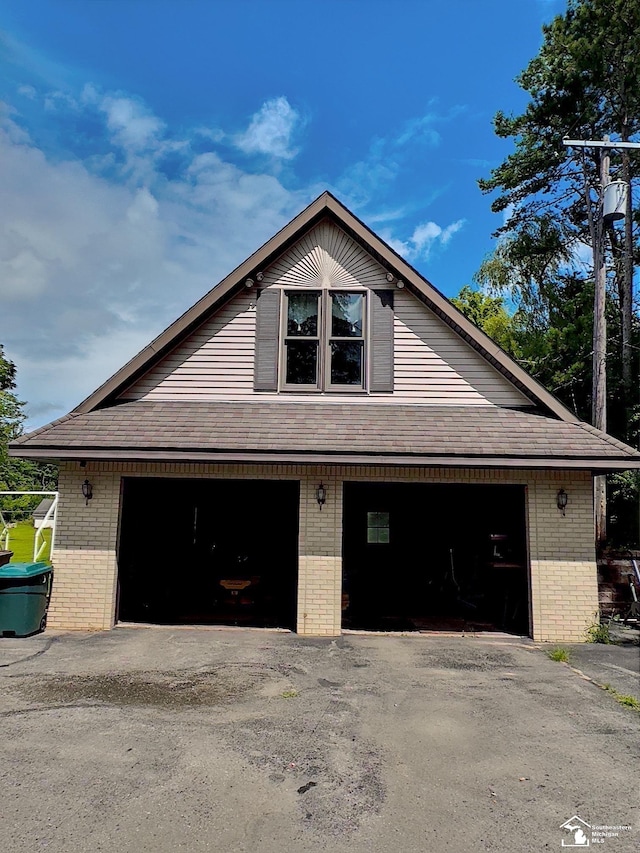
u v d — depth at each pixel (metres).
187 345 9.85
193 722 5.20
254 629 9.06
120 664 7.00
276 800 3.88
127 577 9.87
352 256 10.01
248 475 9.05
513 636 8.92
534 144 20.14
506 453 8.37
